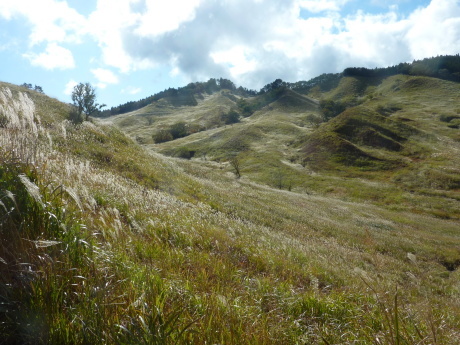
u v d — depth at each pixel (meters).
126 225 7.45
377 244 24.02
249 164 87.38
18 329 2.29
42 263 2.81
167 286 3.67
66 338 2.31
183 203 16.34
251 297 4.73
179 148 116.06
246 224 18.03
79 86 29.69
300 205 36.38
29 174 3.81
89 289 2.79
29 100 4.23
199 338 2.67
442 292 14.38
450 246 29.98
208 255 7.19
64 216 3.42
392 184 71.56
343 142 95.12
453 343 3.92
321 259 13.81
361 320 4.83
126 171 19.62
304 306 4.97
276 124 139.50
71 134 20.62
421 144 97.06
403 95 192.38
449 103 159.62
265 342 3.05
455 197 61.78
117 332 2.38
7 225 2.91
